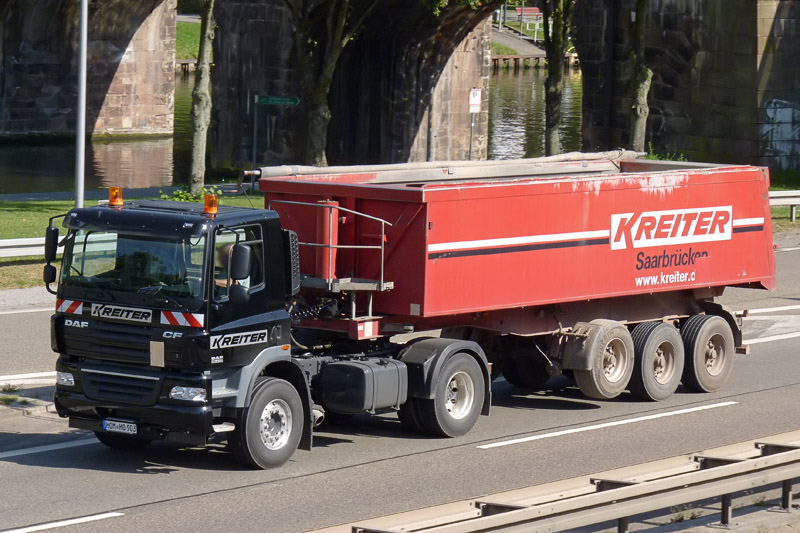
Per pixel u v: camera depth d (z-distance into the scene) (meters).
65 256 18.83
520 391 26.17
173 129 101.88
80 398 18.64
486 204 21.28
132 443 20.28
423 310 20.52
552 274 22.64
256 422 18.72
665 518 16.67
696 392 26.00
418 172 24.88
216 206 18.52
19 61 92.44
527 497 14.86
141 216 18.48
